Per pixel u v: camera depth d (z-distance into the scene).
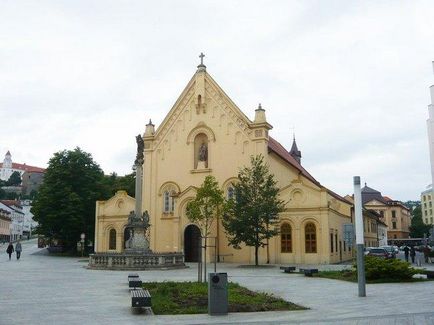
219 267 38.50
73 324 11.87
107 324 11.88
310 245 44.31
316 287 21.31
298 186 45.38
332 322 11.87
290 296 17.77
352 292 19.20
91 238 68.94
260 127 47.12
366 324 11.57
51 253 68.25
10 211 147.75
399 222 152.00
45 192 65.88
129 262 33.66
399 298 17.09
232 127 48.56
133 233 37.16
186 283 20.77
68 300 16.53
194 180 49.47
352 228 20.00
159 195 50.97
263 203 40.94
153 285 19.88
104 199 69.56
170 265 35.03
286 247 45.00
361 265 17.88
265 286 21.80
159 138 52.09
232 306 14.41
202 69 50.72
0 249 82.25
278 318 12.65
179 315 13.31
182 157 50.62
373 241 88.88
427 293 18.72
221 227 46.47
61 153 68.19
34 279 25.33
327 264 42.91
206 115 50.00
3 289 20.22
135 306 13.27
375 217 93.19
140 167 38.47
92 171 69.69
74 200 64.69
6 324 11.85
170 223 49.81
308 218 44.59
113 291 19.44
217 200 40.22
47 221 65.00
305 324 11.62
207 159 49.56
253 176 42.28
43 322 12.15
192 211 40.19
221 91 49.47
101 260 34.84
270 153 50.25
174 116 51.72
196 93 50.56
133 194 78.38
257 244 40.81
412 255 47.69
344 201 55.84
